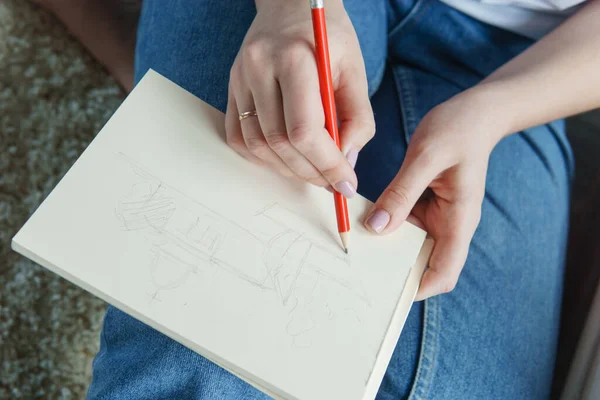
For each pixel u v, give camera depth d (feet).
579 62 2.06
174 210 1.51
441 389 1.97
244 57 1.54
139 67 2.24
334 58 1.62
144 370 1.66
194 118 1.64
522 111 2.01
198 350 1.38
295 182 1.64
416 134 1.92
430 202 1.98
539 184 2.47
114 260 1.41
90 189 1.47
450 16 2.37
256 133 1.54
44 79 3.38
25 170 3.22
